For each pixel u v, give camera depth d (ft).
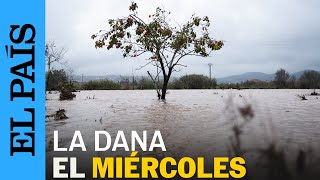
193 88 157.79
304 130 22.81
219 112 34.91
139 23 55.62
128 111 38.09
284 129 23.24
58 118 30.96
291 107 42.34
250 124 25.61
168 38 58.65
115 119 30.25
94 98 68.44
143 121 28.58
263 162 14.57
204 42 58.49
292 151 16.33
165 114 34.19
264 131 22.36
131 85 167.63
